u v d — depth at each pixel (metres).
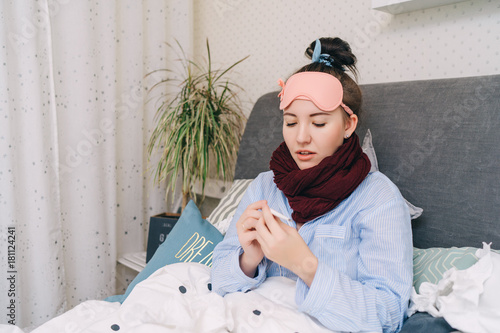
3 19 1.72
